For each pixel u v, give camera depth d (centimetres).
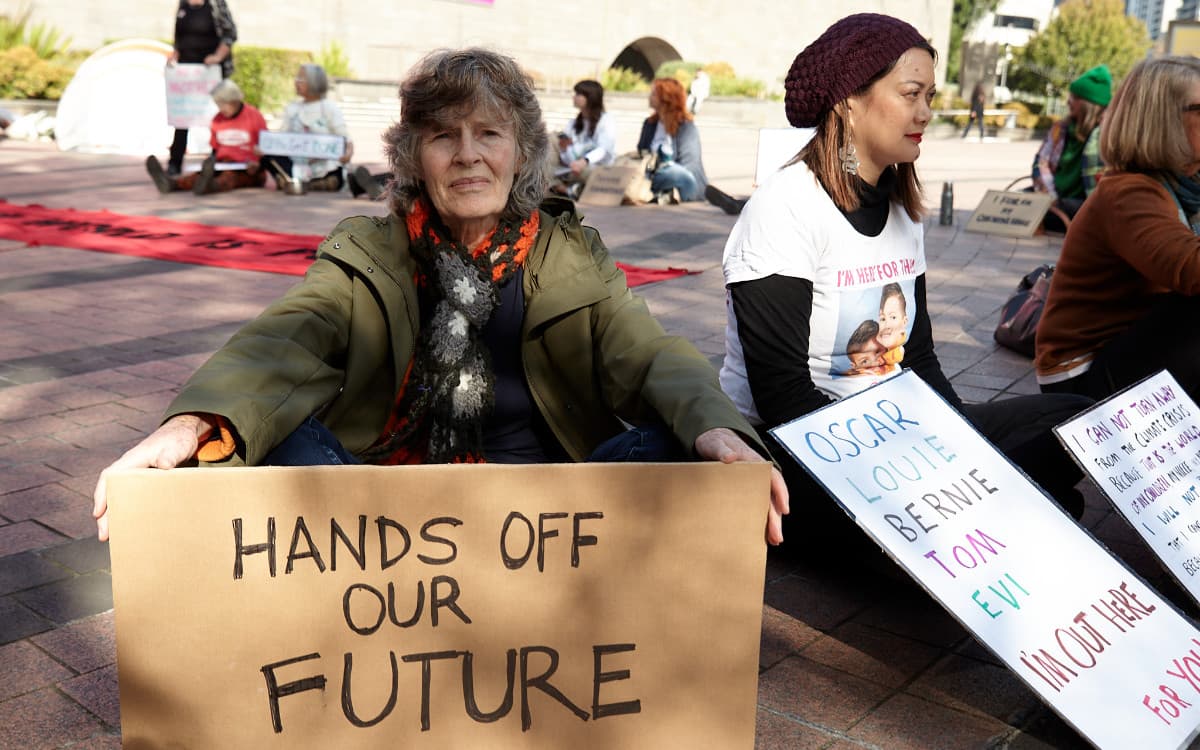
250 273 716
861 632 256
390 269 217
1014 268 764
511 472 163
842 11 3669
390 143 220
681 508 167
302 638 164
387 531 163
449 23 2778
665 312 610
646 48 3391
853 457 223
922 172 1664
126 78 1603
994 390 457
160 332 551
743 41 3491
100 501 157
